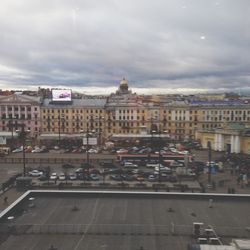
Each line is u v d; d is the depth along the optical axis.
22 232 21.84
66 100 118.69
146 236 21.44
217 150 93.06
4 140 94.00
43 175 58.44
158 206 27.89
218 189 51.31
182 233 21.95
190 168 64.75
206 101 122.81
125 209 27.06
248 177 59.28
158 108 116.19
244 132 88.62
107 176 60.12
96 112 116.94
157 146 91.25
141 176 58.91
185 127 116.69
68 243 20.34
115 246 19.95
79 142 96.88
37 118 117.12
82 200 29.19
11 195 46.88
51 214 25.73
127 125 116.50
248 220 25.02
